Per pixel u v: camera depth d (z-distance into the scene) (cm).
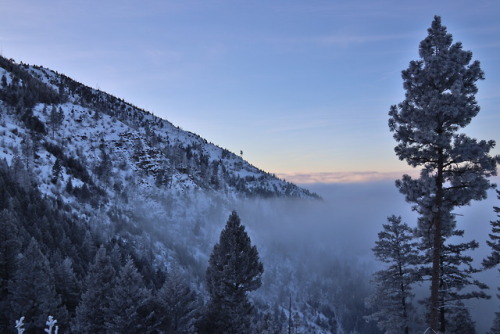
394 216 2197
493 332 2378
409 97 1488
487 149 1319
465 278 1853
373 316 2245
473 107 1345
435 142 1340
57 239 6906
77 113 19612
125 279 2745
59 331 3219
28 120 15250
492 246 2153
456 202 1434
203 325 2512
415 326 2081
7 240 3525
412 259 2022
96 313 3016
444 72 1368
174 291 2748
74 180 12575
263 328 3628
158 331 2791
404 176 1530
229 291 2447
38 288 3192
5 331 3095
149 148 19588
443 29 1430
